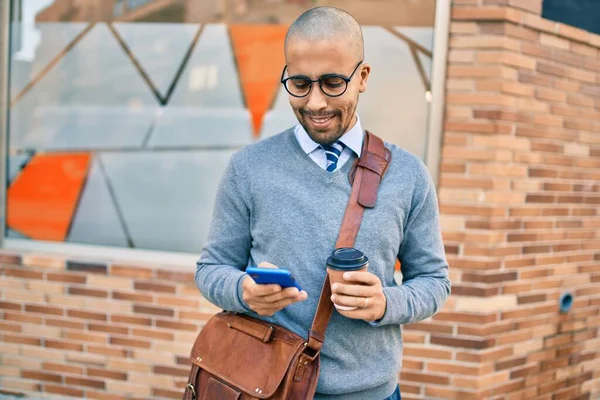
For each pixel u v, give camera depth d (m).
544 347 3.08
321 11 1.43
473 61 2.76
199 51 3.21
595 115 3.09
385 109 2.99
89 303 3.21
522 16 2.75
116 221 3.33
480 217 2.79
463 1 2.75
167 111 3.26
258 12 3.13
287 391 1.40
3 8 3.32
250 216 1.56
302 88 1.42
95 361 3.23
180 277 3.10
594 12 3.00
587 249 3.17
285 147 1.55
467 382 2.86
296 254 1.47
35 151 3.39
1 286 3.31
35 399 3.28
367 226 1.47
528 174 2.88
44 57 3.35
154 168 3.29
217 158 3.23
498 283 2.85
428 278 1.57
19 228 3.39
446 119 2.81
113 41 3.29
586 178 3.10
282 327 1.49
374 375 1.51
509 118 2.78
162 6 3.23
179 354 3.13
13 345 3.33
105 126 3.32
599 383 3.34
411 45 2.93
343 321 1.48
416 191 1.55
